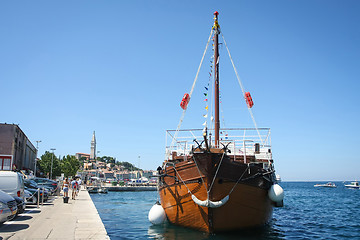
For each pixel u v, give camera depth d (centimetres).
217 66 2155
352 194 8856
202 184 1606
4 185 1736
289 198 6650
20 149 5869
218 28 2206
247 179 1681
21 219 1605
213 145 2078
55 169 9600
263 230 1931
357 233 1983
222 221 1650
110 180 14438
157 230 1891
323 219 2722
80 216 1752
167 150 2230
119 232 1878
